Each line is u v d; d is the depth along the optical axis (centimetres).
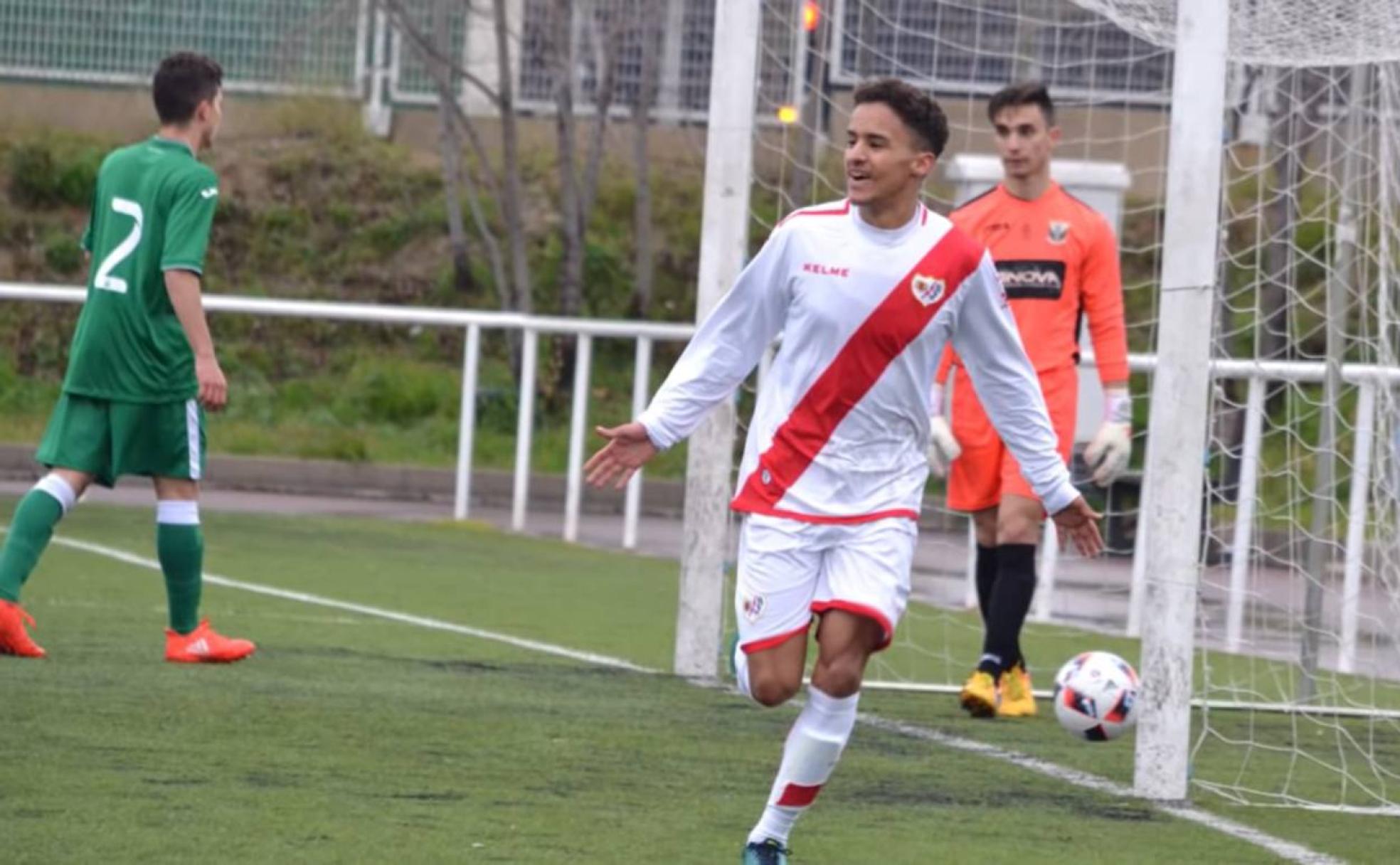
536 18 5372
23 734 1644
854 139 1336
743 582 1337
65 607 2473
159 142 1980
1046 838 1459
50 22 6203
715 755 1720
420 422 5456
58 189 6078
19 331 5672
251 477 4838
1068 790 1661
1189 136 1577
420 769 1593
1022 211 2069
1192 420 1606
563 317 5534
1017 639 2067
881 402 1327
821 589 1329
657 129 6203
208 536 3475
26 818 1352
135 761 1560
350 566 3172
